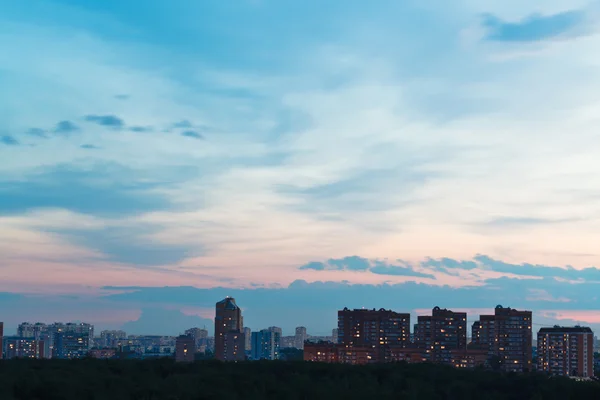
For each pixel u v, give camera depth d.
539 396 99.81
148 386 86.50
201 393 85.81
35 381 80.81
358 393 94.81
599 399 101.12
